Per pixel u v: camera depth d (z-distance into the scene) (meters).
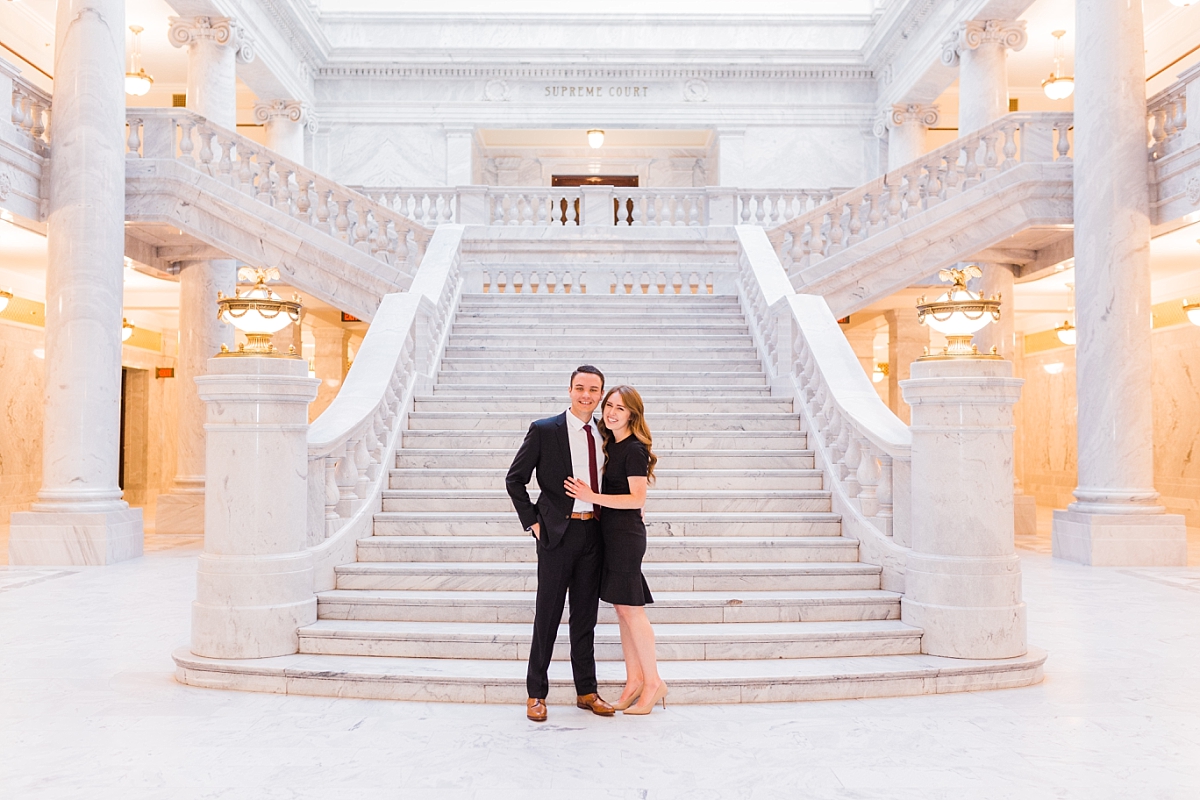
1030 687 5.18
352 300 12.55
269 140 18.19
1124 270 10.11
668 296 12.60
